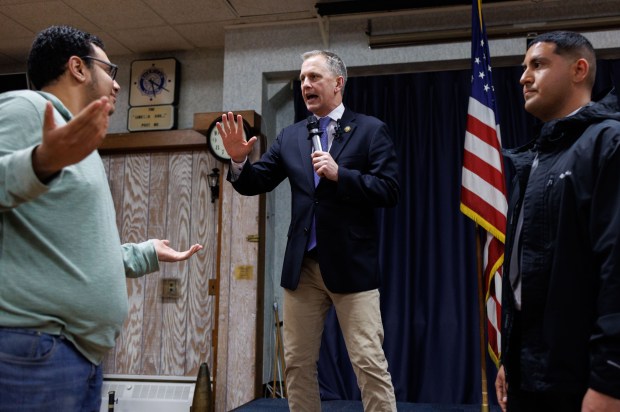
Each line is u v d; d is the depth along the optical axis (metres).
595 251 1.02
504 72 3.77
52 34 1.16
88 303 1.02
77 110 1.17
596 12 3.56
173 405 3.78
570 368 1.04
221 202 3.88
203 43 4.32
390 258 3.73
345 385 3.64
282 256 4.14
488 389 3.46
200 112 4.33
